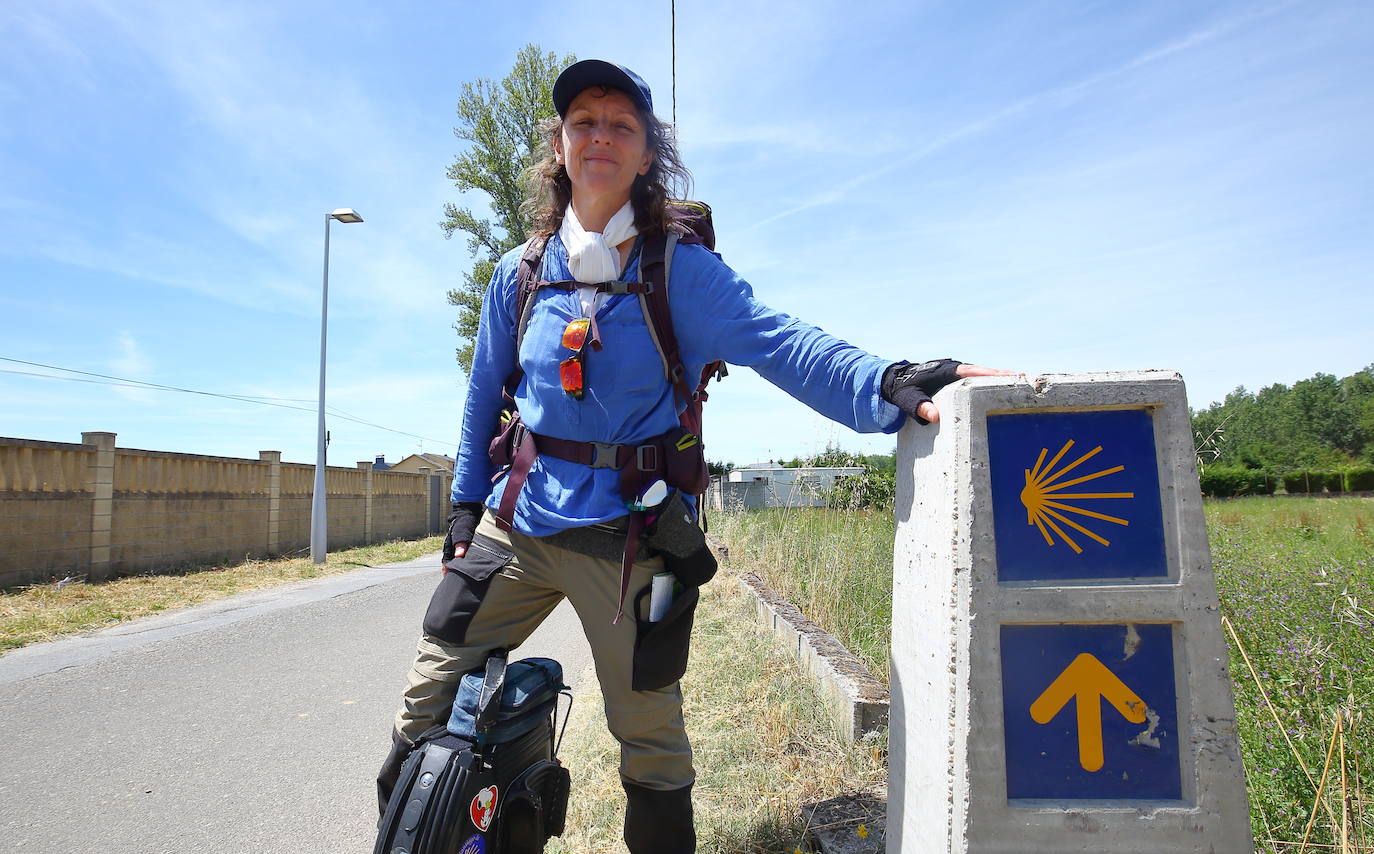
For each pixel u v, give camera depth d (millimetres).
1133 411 1305
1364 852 1790
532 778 1773
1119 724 1262
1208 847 1218
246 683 4734
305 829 2730
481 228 24672
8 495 8703
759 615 5359
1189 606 1244
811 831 2166
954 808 1244
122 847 2598
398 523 21453
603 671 1808
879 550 6195
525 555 1853
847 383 1559
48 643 6066
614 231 1820
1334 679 2471
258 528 13938
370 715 4078
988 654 1246
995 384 1284
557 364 1787
